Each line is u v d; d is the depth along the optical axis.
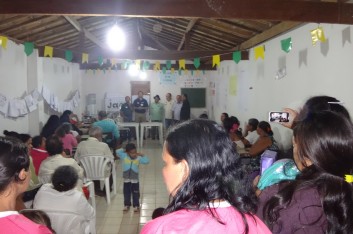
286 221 0.96
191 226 0.71
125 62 8.27
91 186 3.42
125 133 9.06
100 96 11.04
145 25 8.35
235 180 0.77
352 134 0.96
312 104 1.29
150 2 3.05
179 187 0.78
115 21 6.64
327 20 3.01
